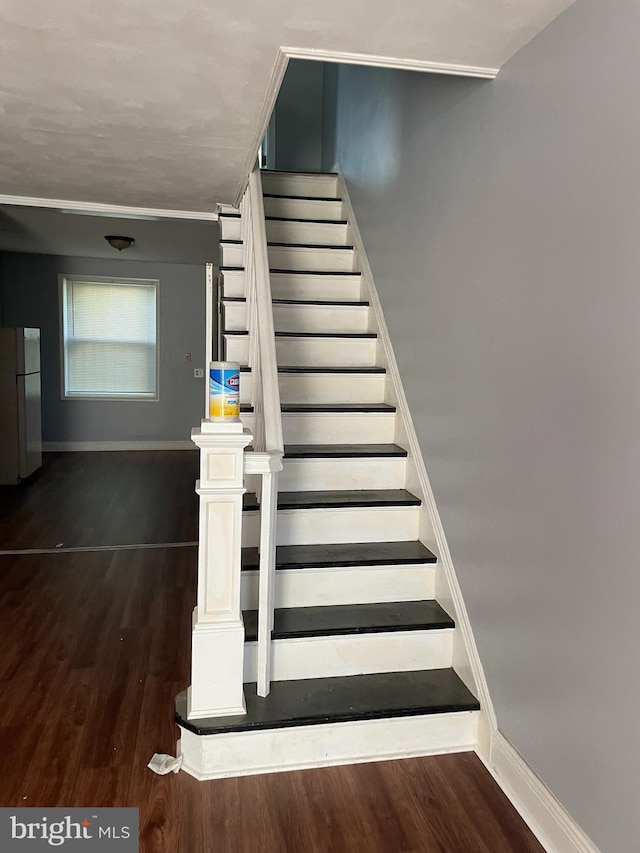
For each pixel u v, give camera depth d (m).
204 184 3.10
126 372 7.18
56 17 1.54
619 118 1.33
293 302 3.39
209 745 1.87
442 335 2.39
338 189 4.38
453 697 2.04
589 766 1.46
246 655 2.10
